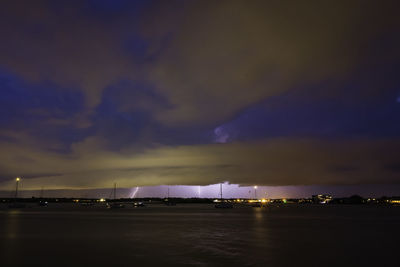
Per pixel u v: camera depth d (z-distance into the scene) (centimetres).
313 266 1950
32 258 2172
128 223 5012
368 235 3406
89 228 4162
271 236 3319
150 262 2041
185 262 2036
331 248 2559
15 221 5378
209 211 10488
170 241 2942
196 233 3588
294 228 4175
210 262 2034
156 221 5481
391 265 1986
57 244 2769
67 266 1952
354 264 2008
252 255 2259
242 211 10512
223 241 2934
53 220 5641
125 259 2130
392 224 4856
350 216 7200
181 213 8844
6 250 2473
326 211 10594
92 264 1997
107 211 10038
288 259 2128
